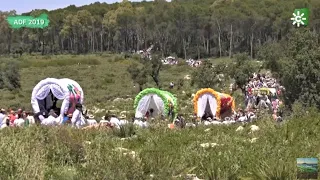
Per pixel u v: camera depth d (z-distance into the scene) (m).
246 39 139.50
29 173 8.97
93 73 88.69
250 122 21.48
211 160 11.23
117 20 152.38
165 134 17.47
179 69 91.69
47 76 85.12
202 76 58.88
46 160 10.84
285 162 10.80
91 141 14.88
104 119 23.94
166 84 69.62
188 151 12.79
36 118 24.02
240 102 47.03
